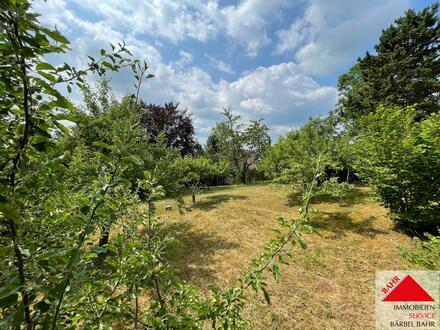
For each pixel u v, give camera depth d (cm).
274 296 411
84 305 119
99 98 893
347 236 668
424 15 1599
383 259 534
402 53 1608
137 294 118
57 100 81
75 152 468
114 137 108
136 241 145
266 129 2269
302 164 882
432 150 572
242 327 164
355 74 2225
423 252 234
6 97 81
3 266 83
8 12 66
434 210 613
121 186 132
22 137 80
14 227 80
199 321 132
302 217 136
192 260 557
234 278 472
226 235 722
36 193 104
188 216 927
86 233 88
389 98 1540
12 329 75
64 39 74
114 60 106
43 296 88
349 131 1503
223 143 2317
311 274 483
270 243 143
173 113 2419
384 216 773
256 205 1086
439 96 1580
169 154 799
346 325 345
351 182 1434
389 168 617
